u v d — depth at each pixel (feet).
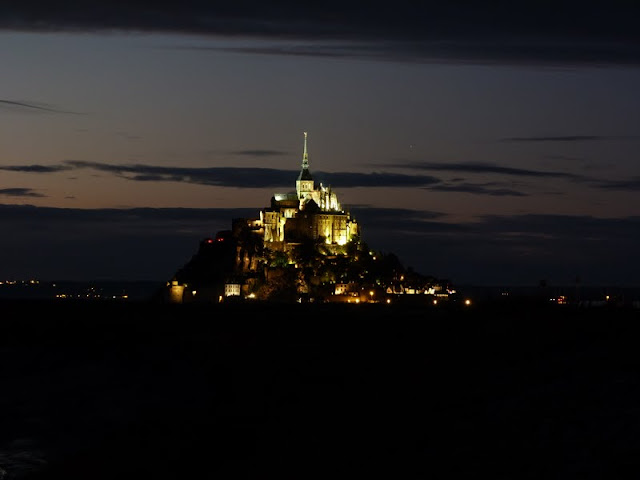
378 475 142.72
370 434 172.24
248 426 201.98
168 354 389.39
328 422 191.52
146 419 230.27
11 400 273.33
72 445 204.23
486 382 201.46
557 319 265.54
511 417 161.58
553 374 193.77
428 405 189.98
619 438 134.92
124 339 460.96
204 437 193.88
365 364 273.54
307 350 342.23
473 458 141.90
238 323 542.16
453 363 234.58
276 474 153.48
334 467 152.56
